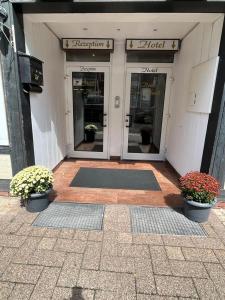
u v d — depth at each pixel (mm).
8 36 2412
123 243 2062
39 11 2469
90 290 1578
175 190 3256
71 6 2330
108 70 4289
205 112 2744
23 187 2346
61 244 2027
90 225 2318
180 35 3709
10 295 1528
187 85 3506
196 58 3168
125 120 4543
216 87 2531
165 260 1871
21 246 1991
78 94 4520
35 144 3068
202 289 1607
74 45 4020
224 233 2244
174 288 1608
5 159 2891
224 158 2633
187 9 2332
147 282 1653
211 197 2270
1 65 2518
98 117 4605
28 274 1699
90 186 3334
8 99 2588
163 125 4527
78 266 1783
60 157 4324
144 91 4410
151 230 2262
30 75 2582
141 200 2904
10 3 2318
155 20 2658
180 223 2391
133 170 4125
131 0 2189
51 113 3703
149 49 3988
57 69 3951
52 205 2715
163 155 4695
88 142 4754
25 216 2455
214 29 2607
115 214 2543
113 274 1717
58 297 1521
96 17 2623
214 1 2166
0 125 2789
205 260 1882
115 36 3873
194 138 3158
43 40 3234
